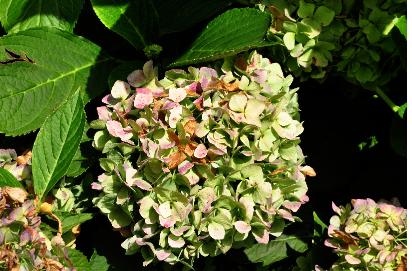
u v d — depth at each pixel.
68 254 0.73
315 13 0.79
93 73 0.80
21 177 0.75
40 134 0.73
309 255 0.81
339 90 0.90
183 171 0.70
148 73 0.75
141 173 0.72
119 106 0.75
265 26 0.74
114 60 0.81
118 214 0.74
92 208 0.79
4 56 0.77
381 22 0.80
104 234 0.80
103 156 0.78
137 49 0.81
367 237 0.75
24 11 0.79
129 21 0.80
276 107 0.74
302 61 0.81
